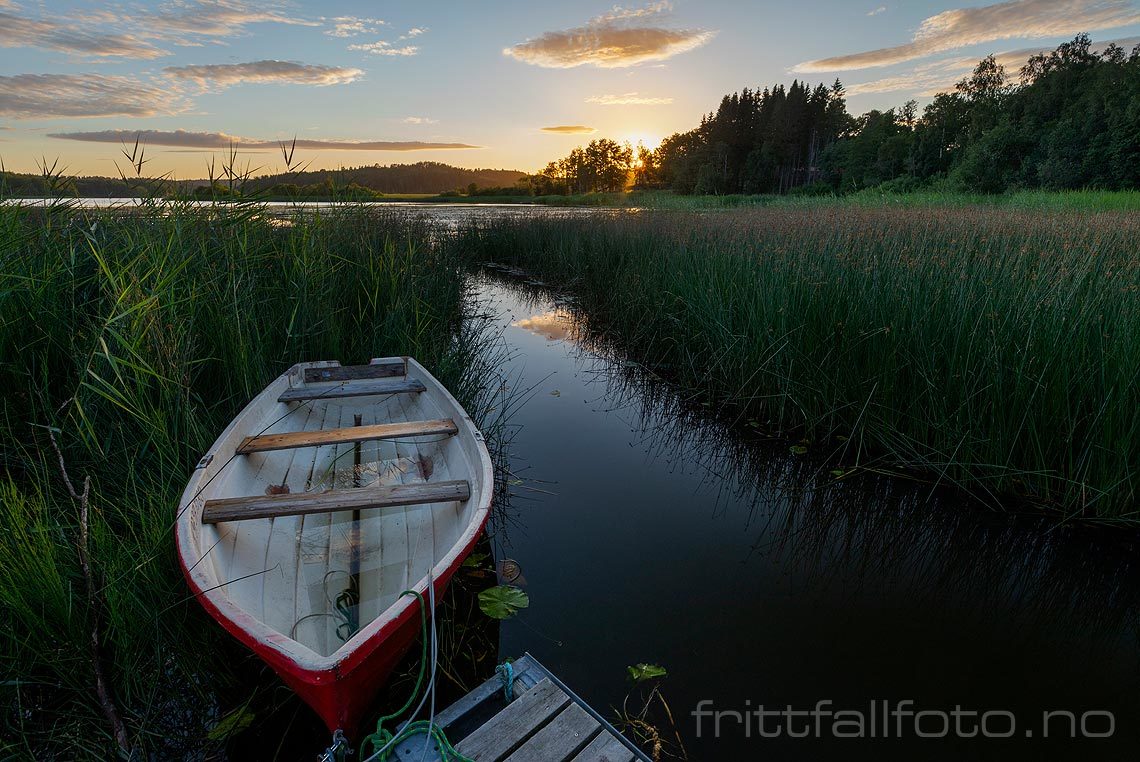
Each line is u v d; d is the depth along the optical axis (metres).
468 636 2.53
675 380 6.13
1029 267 4.20
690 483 4.04
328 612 2.16
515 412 5.29
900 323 4.14
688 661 2.42
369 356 5.02
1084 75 48.88
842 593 2.90
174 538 2.21
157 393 3.17
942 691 2.29
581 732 1.82
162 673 2.08
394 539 2.61
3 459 2.87
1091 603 2.86
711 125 97.19
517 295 10.54
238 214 4.55
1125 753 2.02
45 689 1.99
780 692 2.27
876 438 4.26
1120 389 3.17
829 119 85.69
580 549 3.24
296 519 2.67
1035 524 3.45
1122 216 7.57
